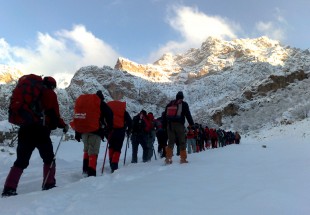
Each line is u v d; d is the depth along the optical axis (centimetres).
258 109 11712
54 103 523
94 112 650
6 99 3941
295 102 10500
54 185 537
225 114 12619
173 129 755
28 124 498
